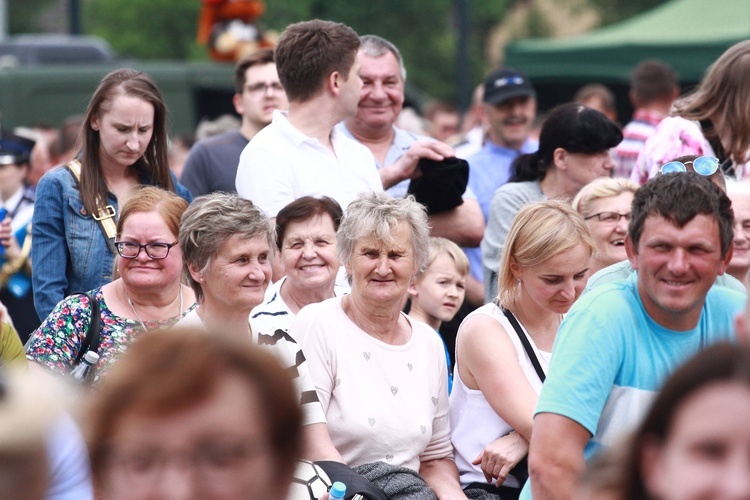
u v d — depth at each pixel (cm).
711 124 1314
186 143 2484
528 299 1050
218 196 1034
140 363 414
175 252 1084
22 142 1794
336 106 1294
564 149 1370
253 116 1606
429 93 7806
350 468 995
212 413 409
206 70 3262
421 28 7819
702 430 432
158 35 6988
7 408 423
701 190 805
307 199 1183
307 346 1066
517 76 1762
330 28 1293
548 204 1045
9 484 417
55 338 1062
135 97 1216
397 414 1059
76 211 1218
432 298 1308
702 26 3003
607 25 8194
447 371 1126
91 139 1230
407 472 1037
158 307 1098
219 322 1017
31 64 3409
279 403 418
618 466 472
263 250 1016
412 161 1355
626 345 823
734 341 454
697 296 808
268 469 416
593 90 2588
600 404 817
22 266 1488
